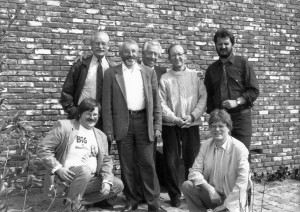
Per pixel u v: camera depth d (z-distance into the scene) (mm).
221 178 4340
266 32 7285
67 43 5941
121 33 6277
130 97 5023
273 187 6434
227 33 5316
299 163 7613
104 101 4969
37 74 5793
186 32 6719
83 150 4746
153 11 6480
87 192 4844
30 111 5773
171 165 5398
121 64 5113
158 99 5203
